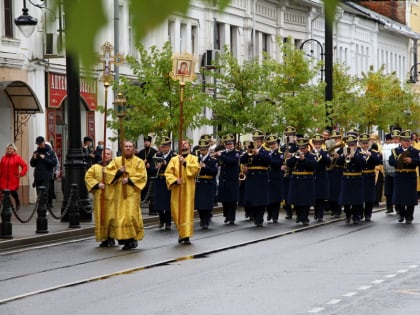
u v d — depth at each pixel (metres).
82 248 23.61
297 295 15.02
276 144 31.08
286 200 33.59
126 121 37.34
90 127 44.56
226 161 30.98
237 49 58.88
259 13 61.34
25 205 39.16
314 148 31.66
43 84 41.75
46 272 18.86
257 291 15.55
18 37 39.78
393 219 32.62
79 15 3.53
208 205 29.17
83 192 29.97
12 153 34.97
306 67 47.59
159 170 28.70
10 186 34.91
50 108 42.44
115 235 23.05
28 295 15.63
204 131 55.22
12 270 19.31
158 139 37.91
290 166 31.06
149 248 23.30
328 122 45.06
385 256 20.88
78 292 15.89
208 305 14.06
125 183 22.88
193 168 24.33
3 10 38.84
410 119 62.19
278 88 44.78
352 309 13.53
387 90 60.56
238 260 20.39
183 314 13.26
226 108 44.28
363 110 58.16
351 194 30.91
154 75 37.91
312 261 20.00
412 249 22.41
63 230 27.11
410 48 98.88
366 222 31.42
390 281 16.67
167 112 37.59
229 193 31.00
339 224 30.66
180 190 24.39
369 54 82.81
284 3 64.00
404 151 30.72
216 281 16.92
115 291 15.88
